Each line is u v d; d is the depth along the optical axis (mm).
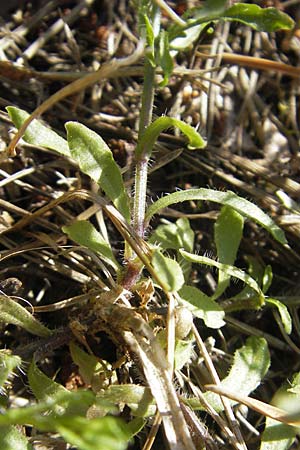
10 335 234
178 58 293
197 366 237
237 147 287
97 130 276
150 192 271
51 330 229
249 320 255
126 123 281
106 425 169
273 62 283
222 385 220
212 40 302
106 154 223
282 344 251
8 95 275
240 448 213
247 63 287
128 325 210
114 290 220
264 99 299
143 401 205
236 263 265
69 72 281
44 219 251
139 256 217
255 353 225
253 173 277
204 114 287
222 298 258
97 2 301
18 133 222
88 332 223
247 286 243
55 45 291
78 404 206
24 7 295
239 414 234
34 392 208
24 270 244
